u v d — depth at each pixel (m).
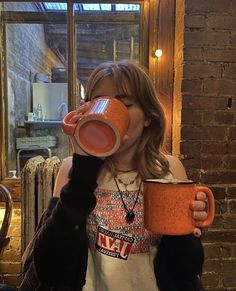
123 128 0.55
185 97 1.75
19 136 2.26
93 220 0.66
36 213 1.80
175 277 0.65
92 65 2.17
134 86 0.67
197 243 0.62
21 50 2.36
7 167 2.20
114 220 0.66
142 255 0.66
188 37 1.73
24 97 2.28
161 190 0.54
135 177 0.71
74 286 0.63
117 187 0.69
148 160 0.73
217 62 1.75
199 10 1.72
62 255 0.60
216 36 1.74
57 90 2.24
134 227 0.66
